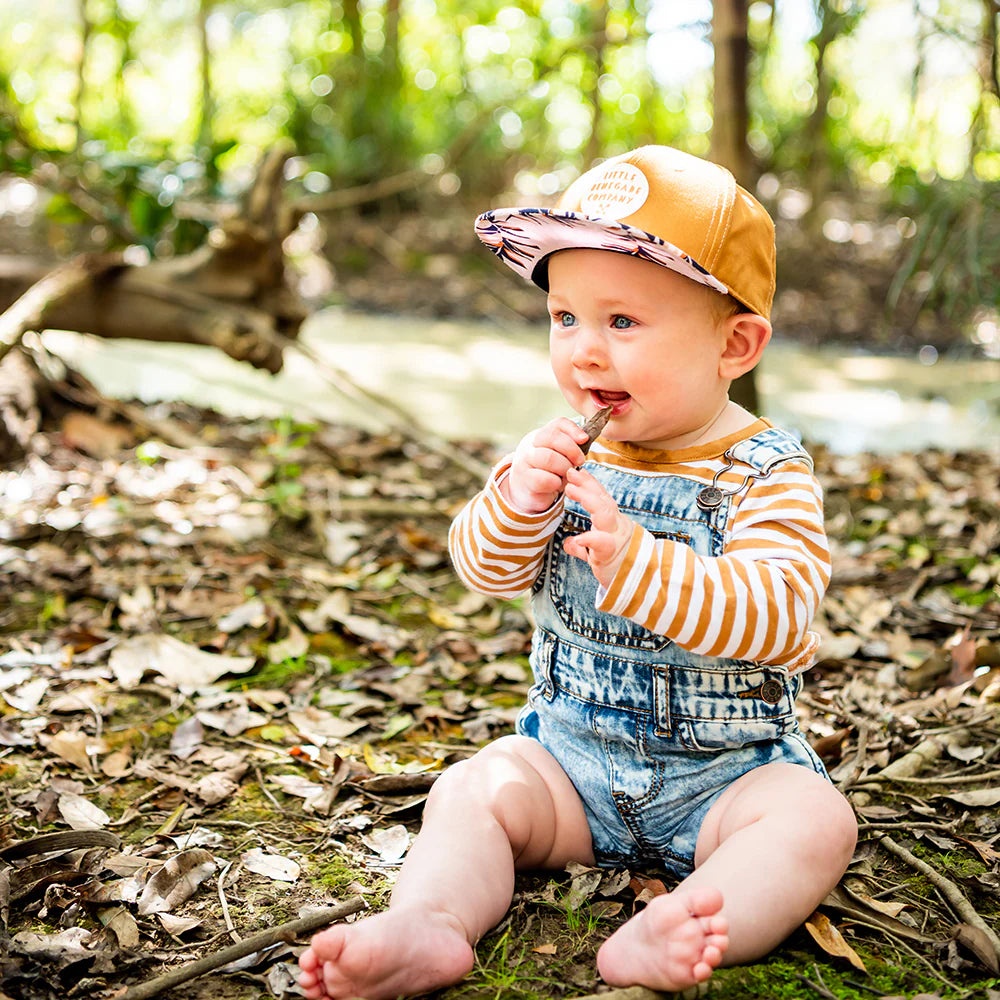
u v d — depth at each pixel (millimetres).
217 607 2650
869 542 3211
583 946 1478
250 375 5477
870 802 1899
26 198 10172
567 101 10656
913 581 2885
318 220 9023
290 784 1933
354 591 2822
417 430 3748
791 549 1500
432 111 10312
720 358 1546
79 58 8992
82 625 2537
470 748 2092
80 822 1798
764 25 8266
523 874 1645
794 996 1375
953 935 1507
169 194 4484
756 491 1530
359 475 3764
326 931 1305
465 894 1418
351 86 9719
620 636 1560
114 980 1424
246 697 2246
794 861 1411
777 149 9445
